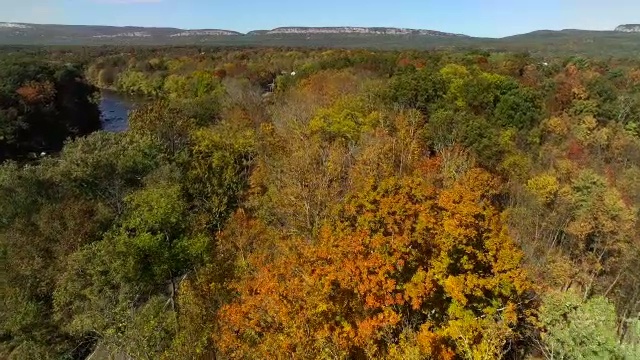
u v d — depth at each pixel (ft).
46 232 115.03
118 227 119.34
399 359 71.00
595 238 158.20
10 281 105.91
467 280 85.35
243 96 278.87
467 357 76.59
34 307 101.55
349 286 76.69
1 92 286.66
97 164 141.49
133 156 150.61
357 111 206.18
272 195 135.95
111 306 92.94
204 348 84.23
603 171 217.77
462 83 252.83
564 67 406.21
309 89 270.05
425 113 239.91
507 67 353.72
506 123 244.22
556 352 77.15
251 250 114.01
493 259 89.86
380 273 77.71
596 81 315.17
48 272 107.86
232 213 135.95
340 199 127.24
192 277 107.76
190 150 186.50
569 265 135.44
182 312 91.40
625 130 272.51
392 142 170.50
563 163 209.36
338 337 70.95
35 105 302.45
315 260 82.33
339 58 384.27
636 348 69.31
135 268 96.37
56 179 139.13
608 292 136.15
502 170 187.21
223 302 93.40
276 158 168.14
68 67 375.25
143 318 90.89
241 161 180.65
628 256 143.64
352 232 90.63
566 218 163.63
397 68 345.51
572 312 80.53
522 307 94.38
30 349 100.01
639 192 196.03
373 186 103.04
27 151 288.30
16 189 131.54
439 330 81.20
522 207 157.17
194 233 112.78
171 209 109.70
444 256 86.99
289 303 74.54
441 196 101.04
